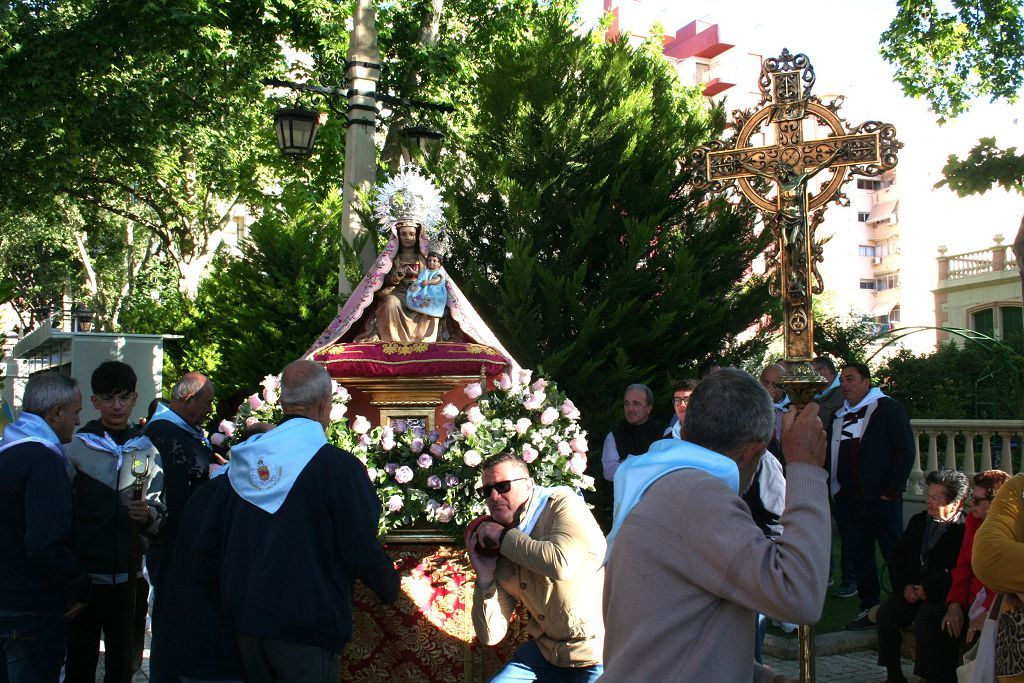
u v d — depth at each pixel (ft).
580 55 30.22
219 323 46.60
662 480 7.98
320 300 41.47
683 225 30.99
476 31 54.90
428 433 18.24
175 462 15.44
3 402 26.48
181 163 75.87
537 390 17.63
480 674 15.97
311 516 10.89
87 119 57.41
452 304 20.34
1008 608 10.44
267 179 77.82
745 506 7.73
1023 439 28.35
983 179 22.43
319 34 50.34
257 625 10.46
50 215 79.51
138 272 104.53
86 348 41.14
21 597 13.32
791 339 14.43
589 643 12.46
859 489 22.16
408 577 16.08
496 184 28.84
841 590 24.88
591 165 29.58
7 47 52.01
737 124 15.65
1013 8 34.71
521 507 12.77
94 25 51.60
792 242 14.58
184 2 49.21
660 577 7.67
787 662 19.53
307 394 11.61
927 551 17.57
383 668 15.88
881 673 19.03
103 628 15.79
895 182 136.87
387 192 20.29
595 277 29.99
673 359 29.22
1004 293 92.73
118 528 15.47
